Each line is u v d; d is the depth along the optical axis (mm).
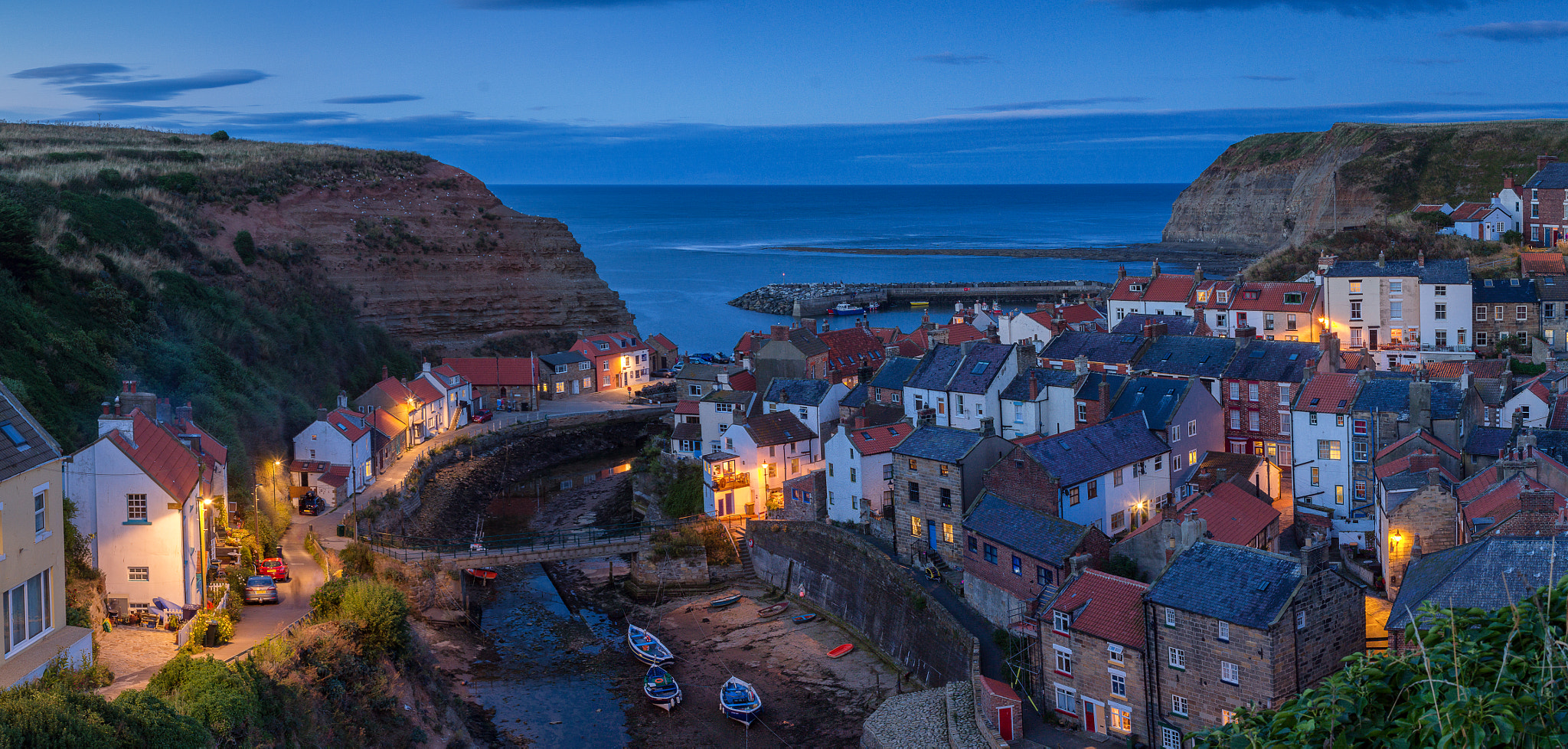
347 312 164000
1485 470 70312
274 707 53375
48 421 84688
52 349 96000
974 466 82500
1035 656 66562
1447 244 164875
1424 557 59406
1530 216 161125
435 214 192125
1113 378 98875
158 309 122125
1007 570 72812
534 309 190250
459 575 91375
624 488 125625
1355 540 79250
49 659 48031
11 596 47469
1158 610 58781
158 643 59969
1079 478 79188
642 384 174625
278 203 176250
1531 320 119062
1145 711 59812
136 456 63375
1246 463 86750
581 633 87438
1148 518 86562
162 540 63219
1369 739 21594
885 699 73438
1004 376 103812
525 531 111938
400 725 62688
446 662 80062
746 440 104625
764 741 69688
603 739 70188
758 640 84562
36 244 112438
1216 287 135500
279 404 121188
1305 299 126125
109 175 158875
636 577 96188
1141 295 142125
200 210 164500
